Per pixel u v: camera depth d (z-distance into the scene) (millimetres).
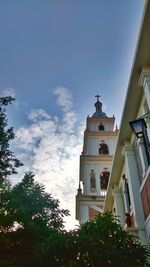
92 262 10281
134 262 10641
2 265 11297
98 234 10906
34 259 10961
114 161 21188
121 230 11227
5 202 13641
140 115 17719
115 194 22562
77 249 10336
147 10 13758
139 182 18422
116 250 10641
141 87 16781
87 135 38250
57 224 16859
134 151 19547
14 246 12195
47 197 18047
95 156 36156
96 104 45906
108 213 12188
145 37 14750
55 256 10406
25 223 12648
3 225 12281
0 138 16562
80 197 32875
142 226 16953
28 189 17875
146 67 16000
